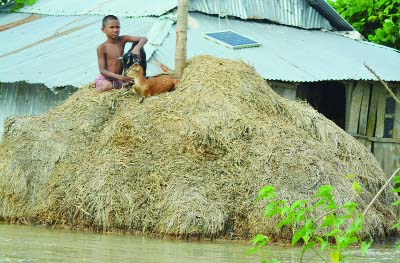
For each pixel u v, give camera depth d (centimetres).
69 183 1335
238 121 1355
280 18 2141
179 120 1357
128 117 1377
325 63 1898
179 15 1477
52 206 1330
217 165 1318
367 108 1923
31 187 1372
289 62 1861
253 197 1282
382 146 1922
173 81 1445
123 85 1463
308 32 2156
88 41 1911
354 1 2434
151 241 1206
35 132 1417
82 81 1664
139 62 1456
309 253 1141
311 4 2180
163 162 1318
